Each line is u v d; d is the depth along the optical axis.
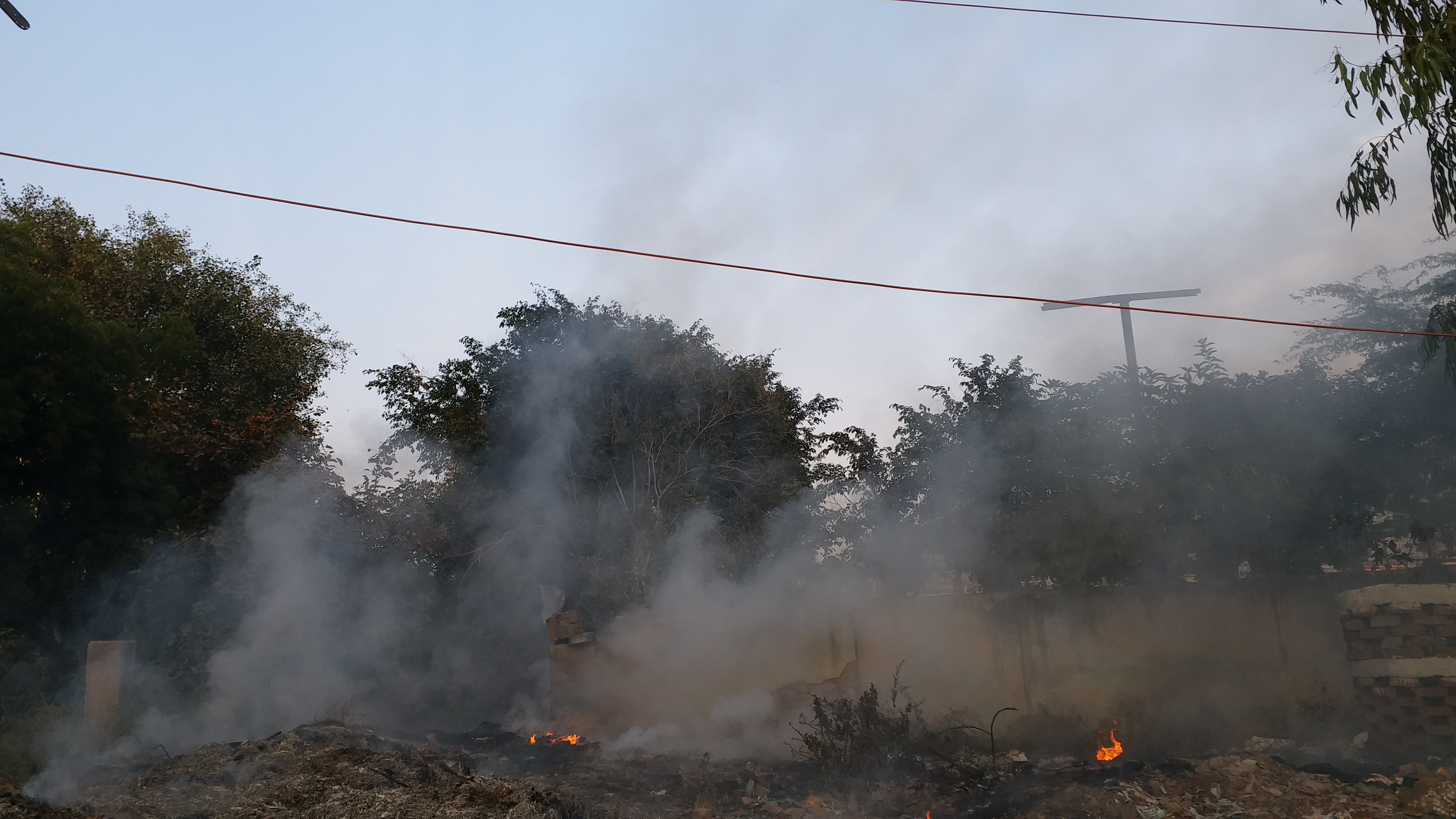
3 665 14.22
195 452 18.16
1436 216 9.94
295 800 8.32
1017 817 8.38
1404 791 8.16
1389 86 8.77
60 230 24.73
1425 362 11.78
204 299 24.91
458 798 8.30
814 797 9.73
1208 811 8.24
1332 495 13.18
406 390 20.88
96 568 15.95
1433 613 10.30
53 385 14.98
